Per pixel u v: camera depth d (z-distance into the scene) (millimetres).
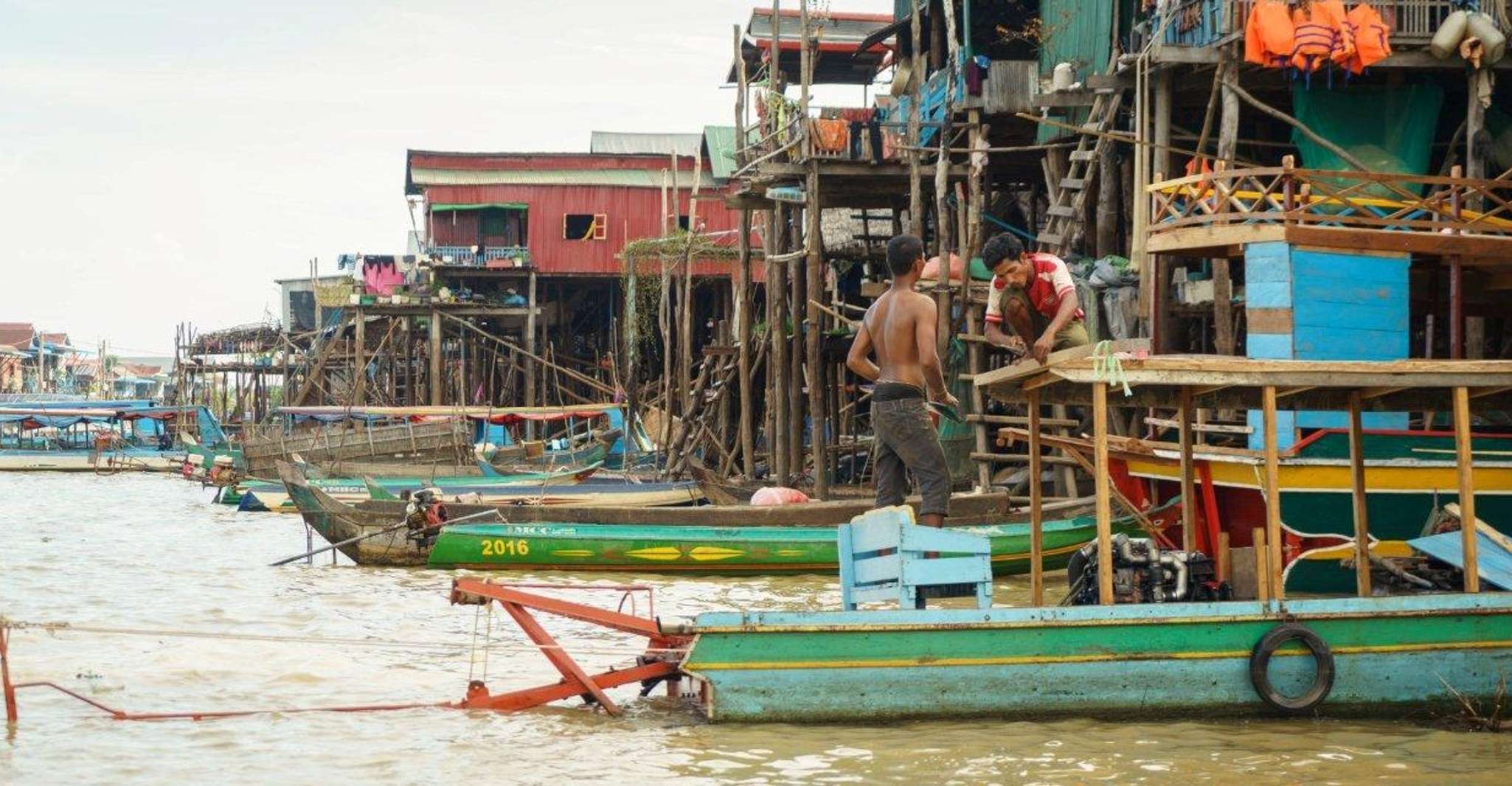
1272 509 10500
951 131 25094
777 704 10172
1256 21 18438
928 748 9703
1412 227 15805
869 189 27719
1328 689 10352
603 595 17969
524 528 20312
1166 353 17516
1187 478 11969
